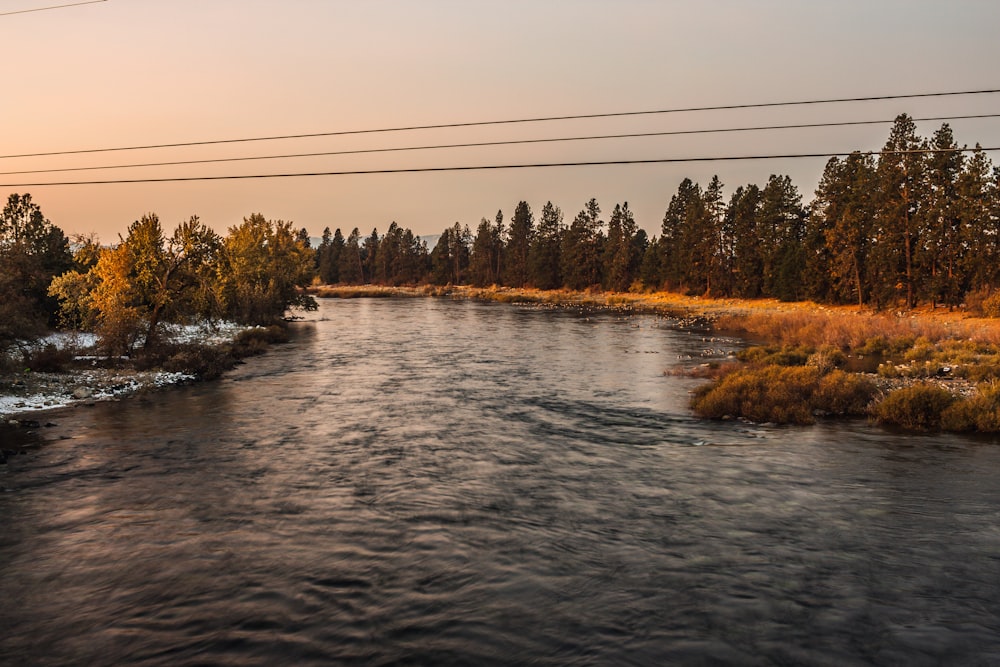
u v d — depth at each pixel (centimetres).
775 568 800
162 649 617
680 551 855
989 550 852
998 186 4928
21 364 2378
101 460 1302
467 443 1459
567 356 3103
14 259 3269
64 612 689
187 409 1847
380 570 797
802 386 1914
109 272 2895
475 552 852
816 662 595
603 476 1201
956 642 628
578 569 800
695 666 588
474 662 595
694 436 1527
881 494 1091
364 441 1476
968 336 3494
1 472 1214
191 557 834
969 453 1359
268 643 628
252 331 3875
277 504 1045
